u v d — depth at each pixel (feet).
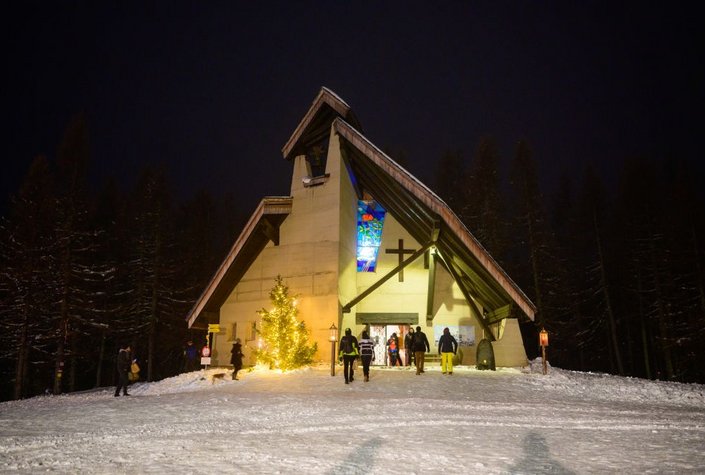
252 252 88.99
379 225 96.07
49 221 106.01
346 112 83.87
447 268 87.51
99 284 129.39
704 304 108.17
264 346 78.54
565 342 143.95
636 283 128.06
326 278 81.35
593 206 134.62
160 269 128.47
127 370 60.08
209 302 88.63
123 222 142.82
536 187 133.59
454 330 90.74
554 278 131.34
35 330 107.96
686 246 114.01
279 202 86.53
